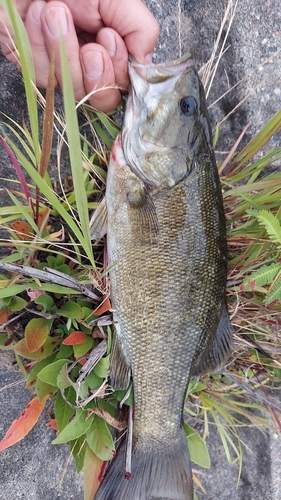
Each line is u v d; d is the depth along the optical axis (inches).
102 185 9.3
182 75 8.0
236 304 10.0
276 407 10.4
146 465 8.8
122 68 7.7
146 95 7.8
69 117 4.6
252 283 8.3
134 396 8.8
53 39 6.4
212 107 11.7
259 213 7.8
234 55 11.7
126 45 8.0
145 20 7.7
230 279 9.9
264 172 12.5
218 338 9.0
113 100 8.0
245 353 11.0
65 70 4.2
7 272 8.4
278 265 8.1
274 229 7.6
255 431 13.3
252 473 13.3
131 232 8.3
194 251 8.2
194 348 8.6
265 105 12.2
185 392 8.8
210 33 11.3
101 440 8.6
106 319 8.7
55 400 8.6
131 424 8.8
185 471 8.9
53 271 7.8
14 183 8.5
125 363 8.7
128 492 8.5
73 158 5.1
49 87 4.8
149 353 8.5
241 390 12.3
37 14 6.3
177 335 8.4
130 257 8.3
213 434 13.1
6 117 8.3
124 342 8.6
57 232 8.1
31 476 9.9
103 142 9.0
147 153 8.1
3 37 7.0
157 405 8.8
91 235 8.7
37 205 7.4
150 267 8.2
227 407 11.8
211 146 8.7
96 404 9.0
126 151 8.1
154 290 8.2
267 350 10.7
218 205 8.6
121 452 8.8
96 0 7.2
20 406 9.5
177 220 8.2
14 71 8.4
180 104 8.0
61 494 10.4
